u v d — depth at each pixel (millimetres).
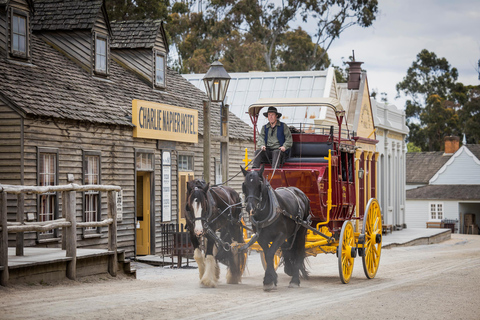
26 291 10750
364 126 33406
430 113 71812
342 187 15031
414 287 13039
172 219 20641
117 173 17891
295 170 13602
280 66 50750
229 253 13125
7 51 16531
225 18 46875
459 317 9570
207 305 10172
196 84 35125
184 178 21391
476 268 17578
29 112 14617
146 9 36469
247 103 33375
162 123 19703
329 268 17219
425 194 57625
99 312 9195
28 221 14617
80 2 20000
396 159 40125
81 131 16516
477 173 59062
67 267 12344
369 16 47844
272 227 12312
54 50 19609
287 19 48312
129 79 21391
